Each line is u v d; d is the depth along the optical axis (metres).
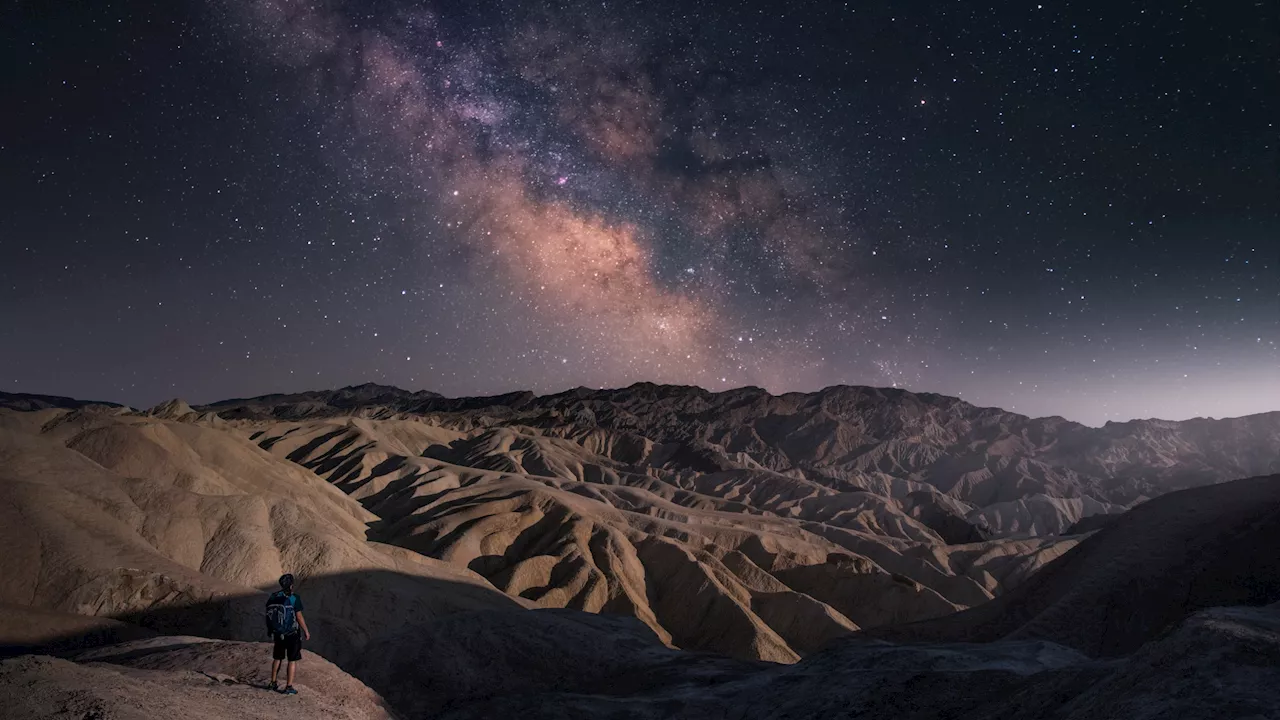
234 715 11.63
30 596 28.72
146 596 30.44
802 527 103.12
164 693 11.45
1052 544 98.88
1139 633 23.03
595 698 20.86
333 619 38.12
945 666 17.05
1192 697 9.37
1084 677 12.71
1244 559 23.11
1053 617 24.97
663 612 67.62
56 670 10.95
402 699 22.70
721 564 75.00
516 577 65.75
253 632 30.75
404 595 41.81
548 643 26.06
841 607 74.94
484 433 147.75
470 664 24.50
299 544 41.31
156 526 37.16
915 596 74.19
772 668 23.66
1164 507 28.03
